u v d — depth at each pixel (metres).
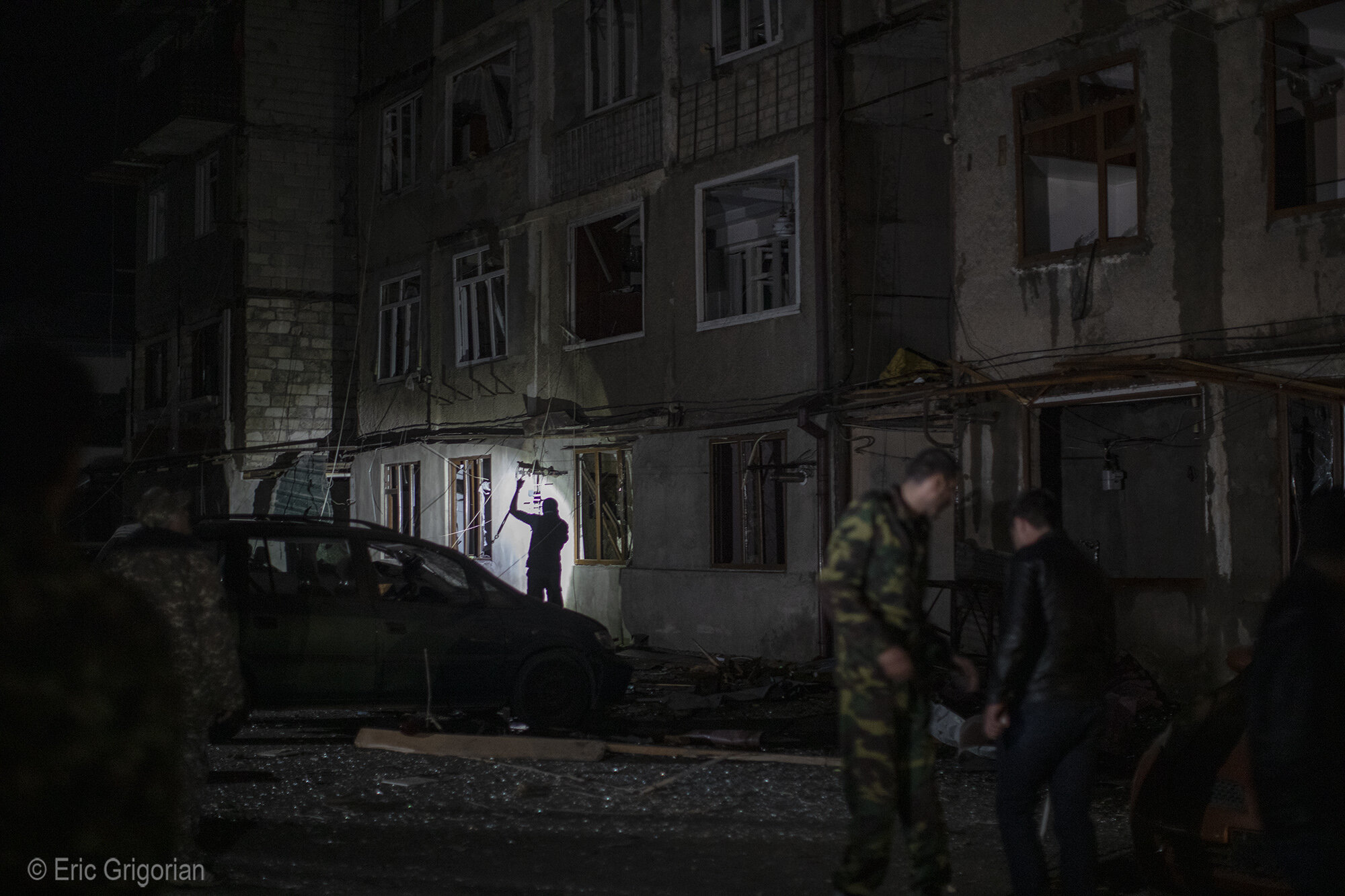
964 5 12.94
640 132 17.16
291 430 24.75
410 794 7.25
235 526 9.34
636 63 17.34
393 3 23.25
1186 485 12.56
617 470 17.55
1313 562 3.24
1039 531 4.78
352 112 24.50
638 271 18.30
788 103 15.06
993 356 12.52
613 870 5.55
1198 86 10.83
